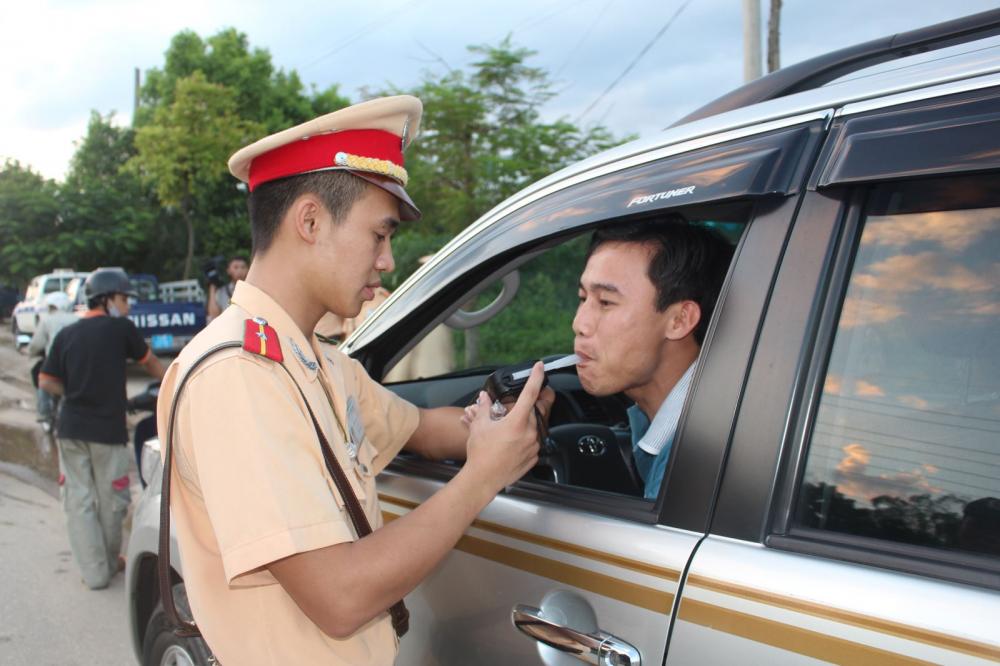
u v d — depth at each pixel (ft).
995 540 3.08
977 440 3.23
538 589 4.33
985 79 3.30
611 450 5.60
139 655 8.20
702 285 4.68
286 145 3.96
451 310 6.12
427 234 32.94
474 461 4.07
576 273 34.76
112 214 92.38
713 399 3.80
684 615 3.58
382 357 6.40
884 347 3.48
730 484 3.64
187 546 4.05
